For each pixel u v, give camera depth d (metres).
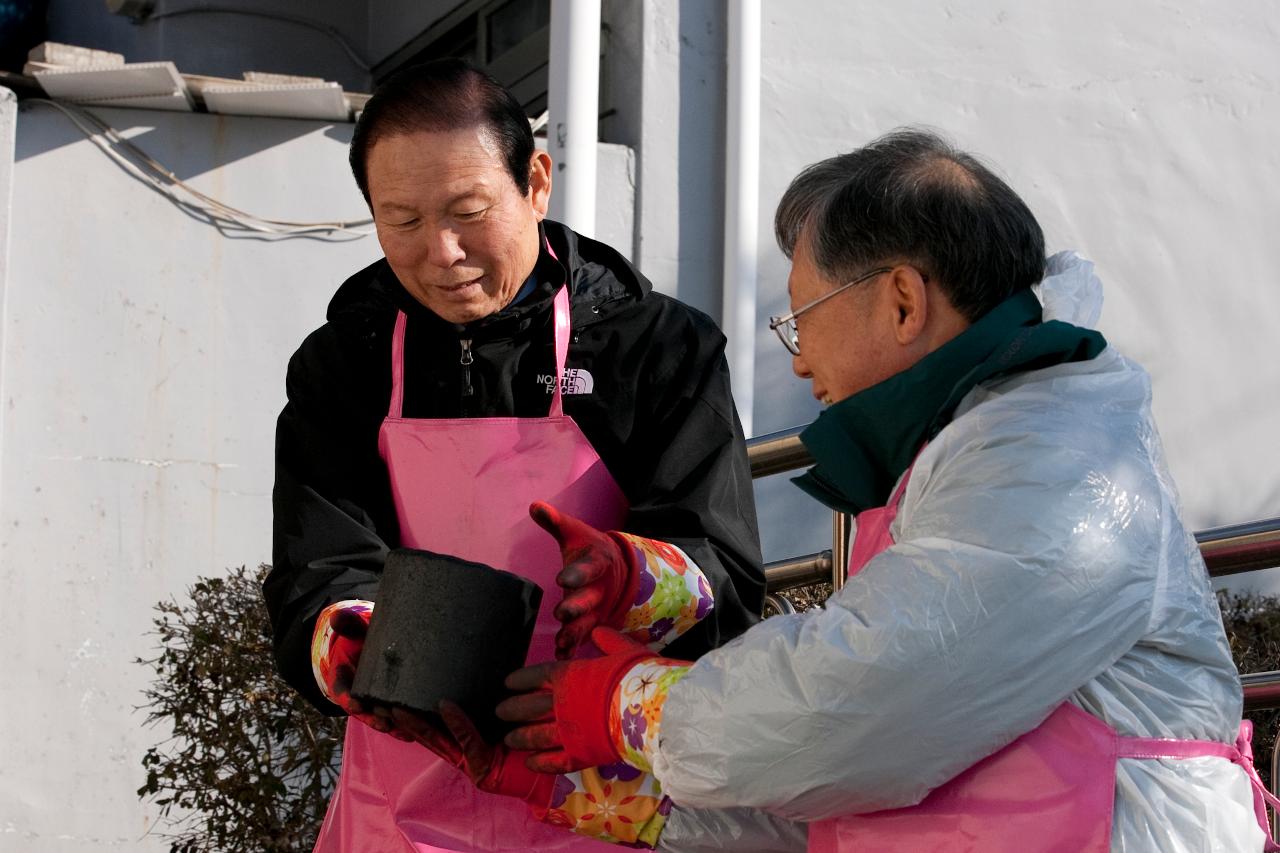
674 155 6.15
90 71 5.45
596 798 2.21
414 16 7.59
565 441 2.34
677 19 6.20
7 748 5.50
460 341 2.39
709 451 2.35
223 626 4.49
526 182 2.31
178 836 4.89
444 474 2.34
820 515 6.21
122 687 5.58
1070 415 1.77
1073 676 1.68
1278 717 3.22
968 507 1.70
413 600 2.00
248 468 5.79
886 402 1.89
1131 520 1.71
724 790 1.73
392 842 2.30
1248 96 6.84
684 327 2.41
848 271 1.90
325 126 5.96
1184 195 6.75
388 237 2.27
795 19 6.36
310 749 4.33
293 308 5.89
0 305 5.64
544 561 2.31
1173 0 6.80
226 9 7.46
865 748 1.66
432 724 2.00
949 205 1.85
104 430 5.70
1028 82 6.62
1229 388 6.75
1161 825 1.70
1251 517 6.73
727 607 2.29
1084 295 1.95
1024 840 1.69
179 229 5.84
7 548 5.58
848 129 6.38
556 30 5.85
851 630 1.66
